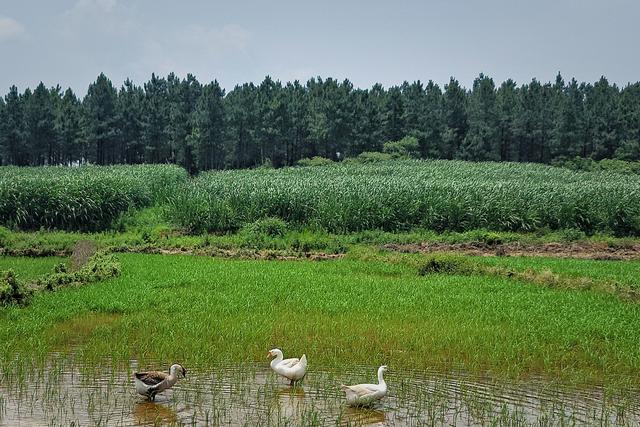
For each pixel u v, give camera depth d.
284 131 110.94
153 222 44.00
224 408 11.85
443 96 120.75
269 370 13.98
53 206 41.47
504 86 126.69
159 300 20.19
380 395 11.87
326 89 123.69
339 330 17.00
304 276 25.20
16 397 12.16
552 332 16.91
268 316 18.34
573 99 129.12
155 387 12.00
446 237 38.03
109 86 115.94
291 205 41.59
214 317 18.14
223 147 113.00
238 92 122.00
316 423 11.01
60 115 109.19
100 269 25.19
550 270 26.36
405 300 20.72
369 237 38.03
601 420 11.38
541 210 42.00
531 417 11.59
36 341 15.48
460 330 17.09
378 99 122.19
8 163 117.81
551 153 115.81
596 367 14.55
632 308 20.09
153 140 114.38
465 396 12.58
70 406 11.78
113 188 44.44
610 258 33.84
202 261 29.86
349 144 111.44
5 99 114.25
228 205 41.41
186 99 128.12
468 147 113.44
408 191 43.00
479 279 25.28
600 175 77.94
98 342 15.57
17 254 33.12
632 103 112.94
